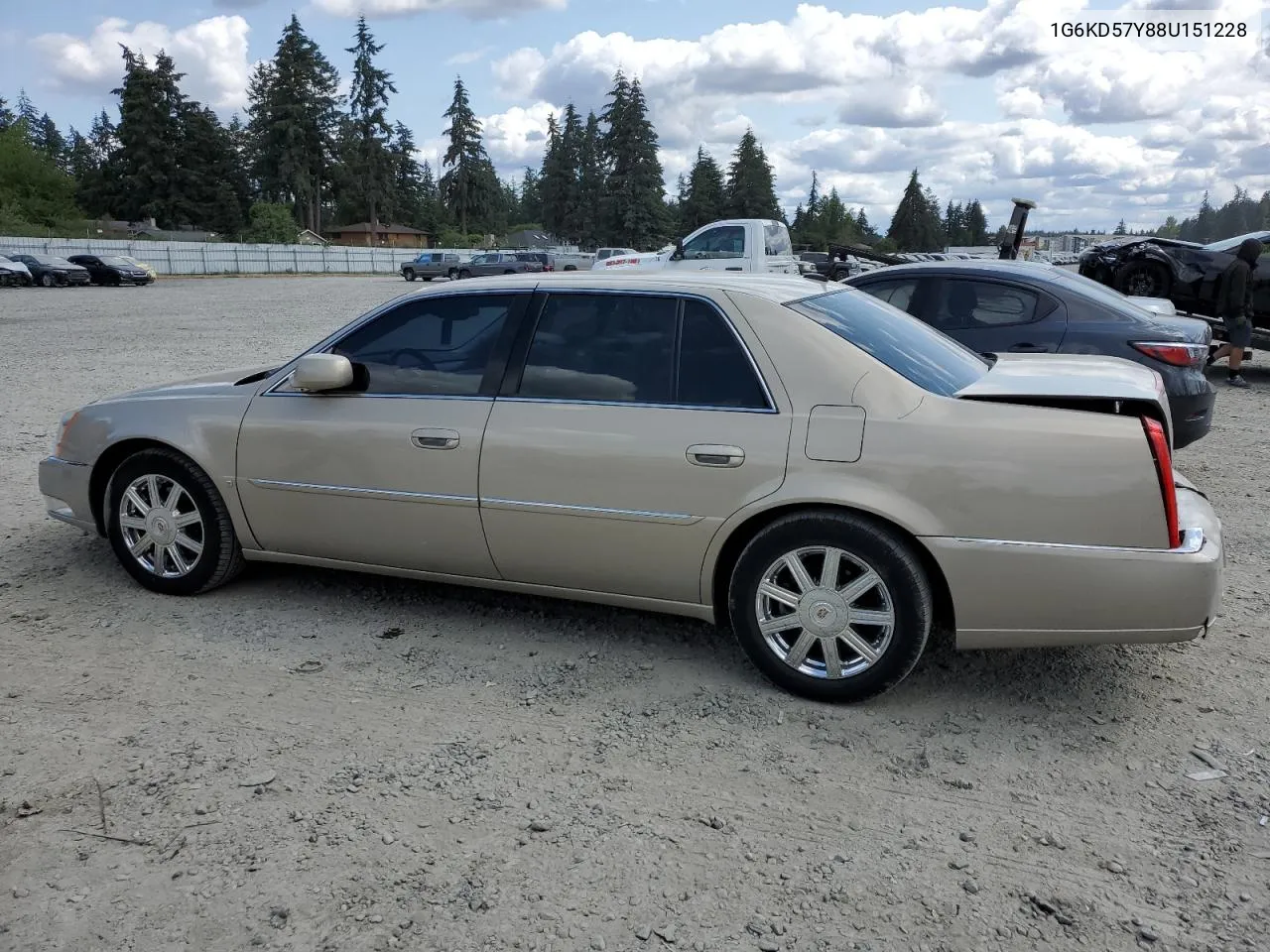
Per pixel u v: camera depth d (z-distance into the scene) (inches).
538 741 135.0
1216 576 129.9
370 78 3951.8
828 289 167.0
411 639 169.0
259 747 132.7
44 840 112.0
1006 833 114.7
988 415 133.9
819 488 137.6
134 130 3506.4
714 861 109.5
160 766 127.6
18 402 420.8
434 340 166.7
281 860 108.7
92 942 96.3
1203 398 268.5
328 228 4178.2
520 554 159.5
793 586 145.0
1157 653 163.6
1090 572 129.6
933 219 5221.5
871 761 130.3
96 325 838.5
